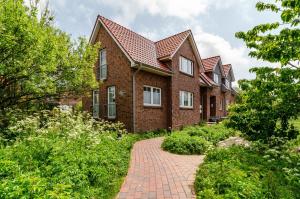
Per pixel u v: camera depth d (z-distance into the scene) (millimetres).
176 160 7191
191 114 18375
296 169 4895
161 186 4816
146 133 13164
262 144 6945
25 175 3215
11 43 6422
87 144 6375
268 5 5121
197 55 19219
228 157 5766
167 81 15867
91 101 16047
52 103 11547
